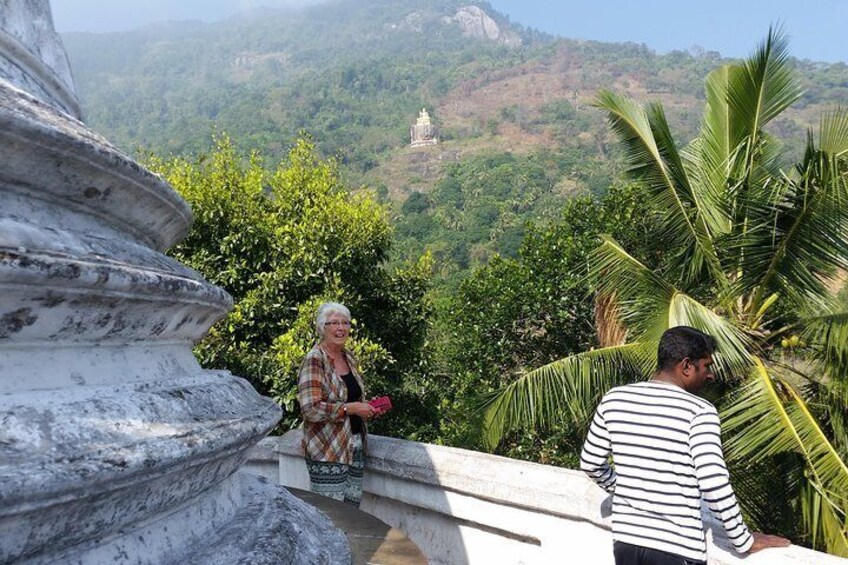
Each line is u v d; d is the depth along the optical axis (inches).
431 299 350.0
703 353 130.4
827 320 280.8
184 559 93.4
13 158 88.0
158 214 119.5
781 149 342.3
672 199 326.6
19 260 77.4
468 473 193.3
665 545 120.6
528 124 7032.5
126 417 87.6
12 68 108.8
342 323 197.2
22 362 84.0
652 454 124.0
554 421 319.9
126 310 94.7
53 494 71.3
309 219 302.8
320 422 192.5
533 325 406.3
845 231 274.5
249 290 299.7
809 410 287.6
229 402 112.3
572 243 400.2
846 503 247.4
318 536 125.2
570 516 172.1
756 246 293.4
